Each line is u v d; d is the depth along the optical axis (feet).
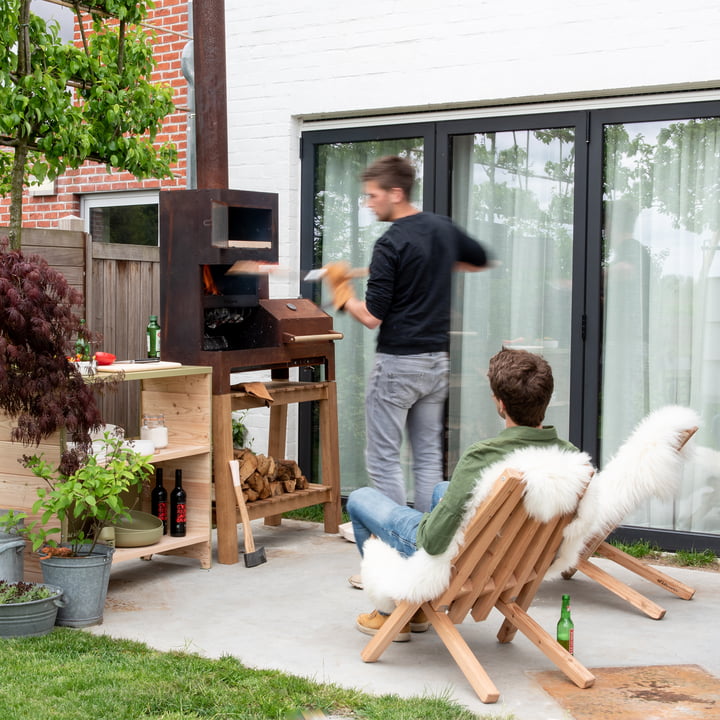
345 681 10.91
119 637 12.23
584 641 12.42
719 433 16.83
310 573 15.42
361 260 19.80
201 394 15.65
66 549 12.91
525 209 18.08
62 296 12.58
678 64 16.19
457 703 10.20
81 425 12.78
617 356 17.47
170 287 16.02
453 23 17.99
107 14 19.49
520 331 18.26
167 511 15.62
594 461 17.54
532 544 11.03
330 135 19.72
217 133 16.52
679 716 10.04
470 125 18.34
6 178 20.89
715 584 15.08
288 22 19.65
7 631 11.89
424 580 10.64
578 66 16.94
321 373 20.27
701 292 16.84
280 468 17.76
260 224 16.79
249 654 11.75
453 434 18.93
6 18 17.21
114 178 26.07
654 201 17.07
